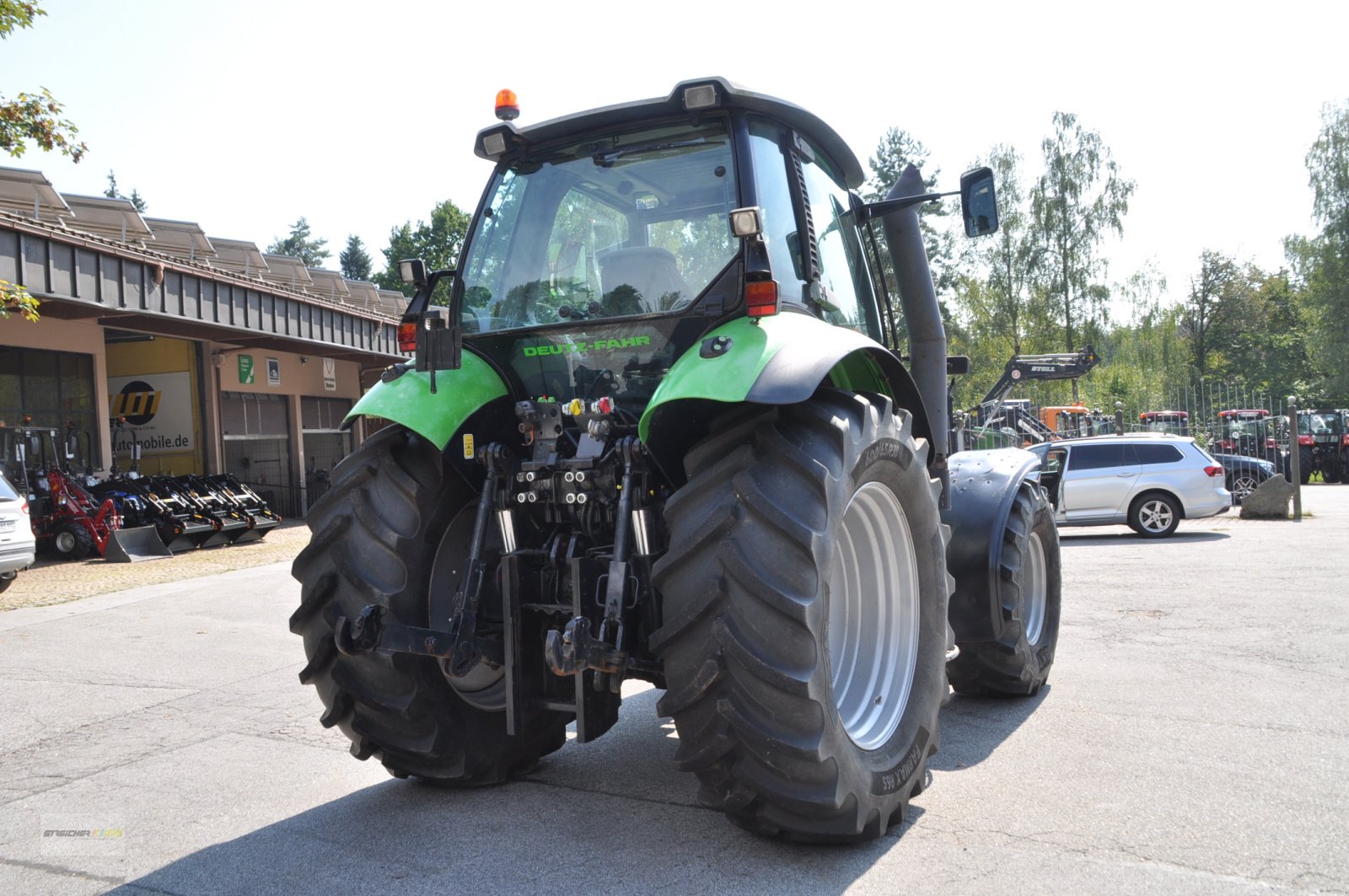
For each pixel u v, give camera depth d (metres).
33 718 5.20
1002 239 41.69
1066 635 6.64
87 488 16.19
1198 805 3.34
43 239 13.44
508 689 3.19
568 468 3.27
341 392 26.12
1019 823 3.20
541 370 3.61
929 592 3.47
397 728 3.48
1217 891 2.67
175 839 3.31
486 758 3.65
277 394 23.69
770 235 3.38
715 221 3.37
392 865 3.00
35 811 3.66
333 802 3.66
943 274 42.34
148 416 21.34
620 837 3.17
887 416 3.23
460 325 3.74
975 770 3.79
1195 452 14.58
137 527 15.42
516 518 3.44
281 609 9.23
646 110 3.46
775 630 2.67
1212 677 5.28
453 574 3.51
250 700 5.50
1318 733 4.17
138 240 17.38
